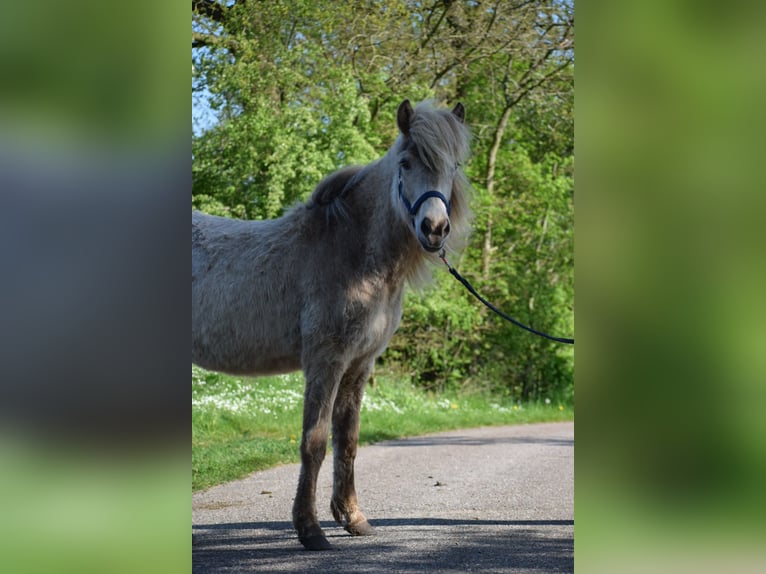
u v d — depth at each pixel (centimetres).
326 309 407
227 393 938
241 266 434
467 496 563
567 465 721
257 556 376
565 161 1684
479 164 1656
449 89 1611
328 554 380
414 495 567
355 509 436
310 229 428
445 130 386
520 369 1669
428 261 428
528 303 1670
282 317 423
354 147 1174
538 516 489
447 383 1546
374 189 419
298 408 962
